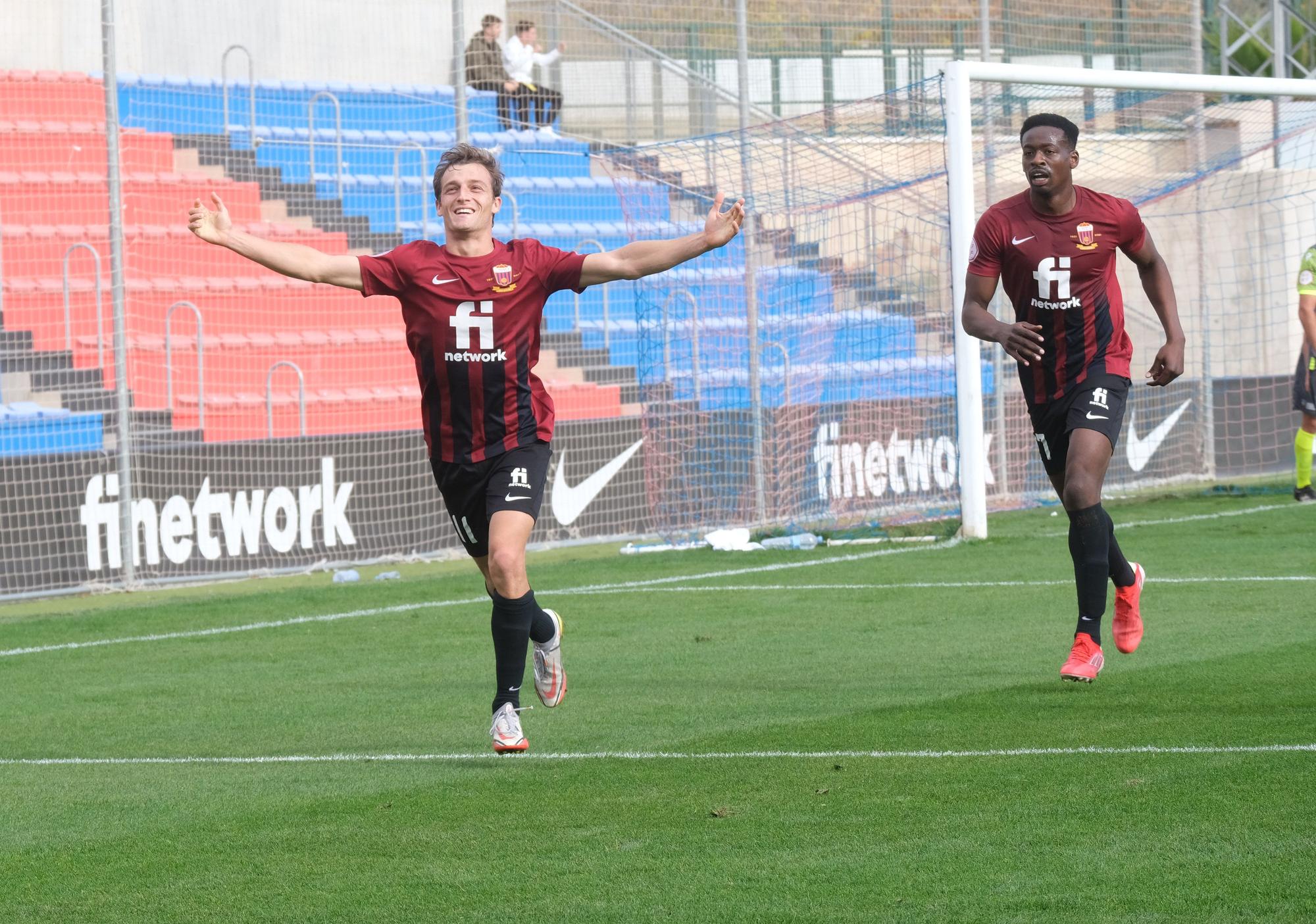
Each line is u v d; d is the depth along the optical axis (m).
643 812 16.64
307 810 17.42
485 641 30.09
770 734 20.44
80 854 15.97
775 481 48.53
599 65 69.19
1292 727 19.20
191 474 42.06
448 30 72.12
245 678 27.08
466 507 19.73
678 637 29.31
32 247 53.97
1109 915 12.62
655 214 62.03
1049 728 19.92
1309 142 62.53
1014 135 58.00
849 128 55.38
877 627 29.38
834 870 14.18
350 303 57.41
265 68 68.94
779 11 67.94
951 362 51.22
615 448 49.12
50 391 47.22
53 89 60.16
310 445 44.09
